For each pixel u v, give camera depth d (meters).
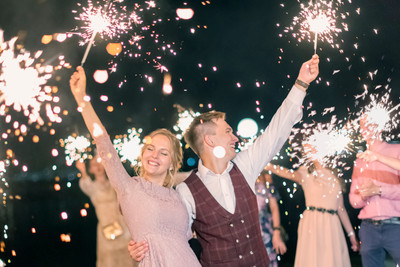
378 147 4.61
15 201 13.67
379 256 4.64
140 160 3.43
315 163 5.19
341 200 5.31
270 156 3.57
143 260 3.11
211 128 3.51
